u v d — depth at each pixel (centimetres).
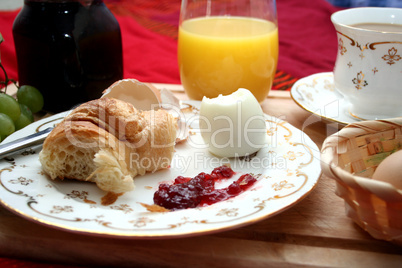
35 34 42
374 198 27
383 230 29
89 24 42
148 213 30
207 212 30
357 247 30
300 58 60
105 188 33
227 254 29
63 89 43
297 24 69
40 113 46
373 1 72
